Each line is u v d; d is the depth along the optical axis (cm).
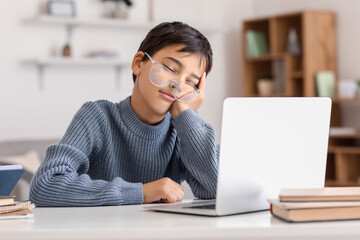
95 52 493
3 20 466
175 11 539
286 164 129
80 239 99
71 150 152
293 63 519
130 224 105
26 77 475
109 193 140
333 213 107
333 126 500
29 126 478
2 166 132
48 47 484
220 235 100
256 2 581
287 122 127
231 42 576
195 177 153
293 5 546
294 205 105
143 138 165
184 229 99
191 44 152
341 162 476
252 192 122
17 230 100
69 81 495
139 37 525
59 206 141
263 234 101
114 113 167
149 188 145
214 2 564
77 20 477
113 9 508
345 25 507
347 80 484
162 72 151
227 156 116
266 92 537
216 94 568
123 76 519
